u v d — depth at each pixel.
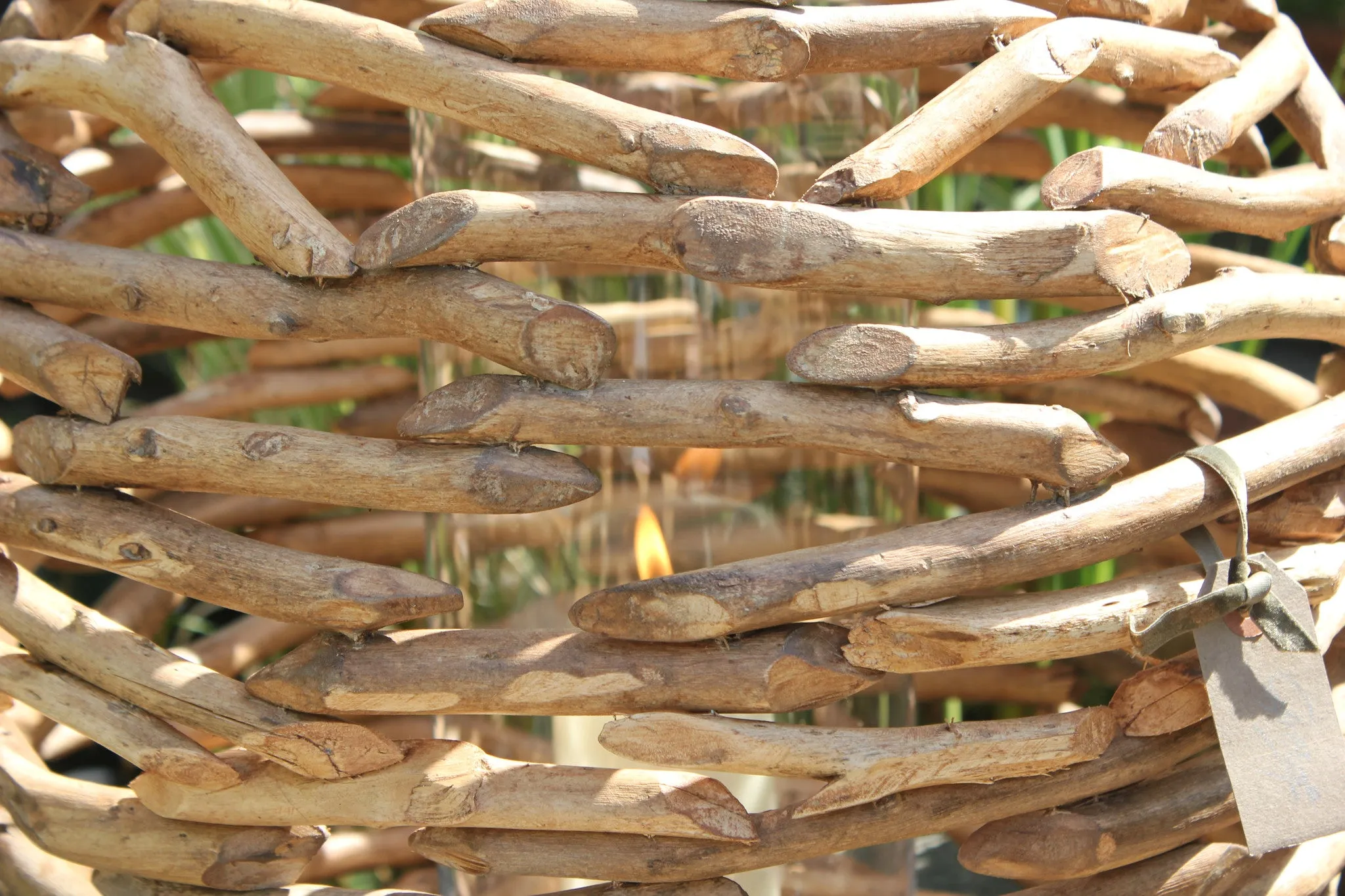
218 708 0.71
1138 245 0.70
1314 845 0.80
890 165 0.68
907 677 0.79
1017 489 0.95
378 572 0.70
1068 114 0.88
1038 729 0.71
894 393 0.69
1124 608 0.70
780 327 0.75
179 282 0.71
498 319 0.68
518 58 0.69
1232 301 0.71
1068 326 0.70
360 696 0.70
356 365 1.01
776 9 0.69
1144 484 0.71
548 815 0.71
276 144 0.92
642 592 0.69
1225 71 0.76
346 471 0.70
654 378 0.74
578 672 0.70
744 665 0.70
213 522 0.95
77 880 0.79
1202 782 0.75
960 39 0.71
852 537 0.76
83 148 0.88
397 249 0.68
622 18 0.69
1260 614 0.70
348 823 0.72
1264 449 0.73
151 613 0.94
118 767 1.12
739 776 0.76
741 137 0.74
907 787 0.71
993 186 1.25
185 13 0.71
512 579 0.76
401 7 0.82
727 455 0.75
